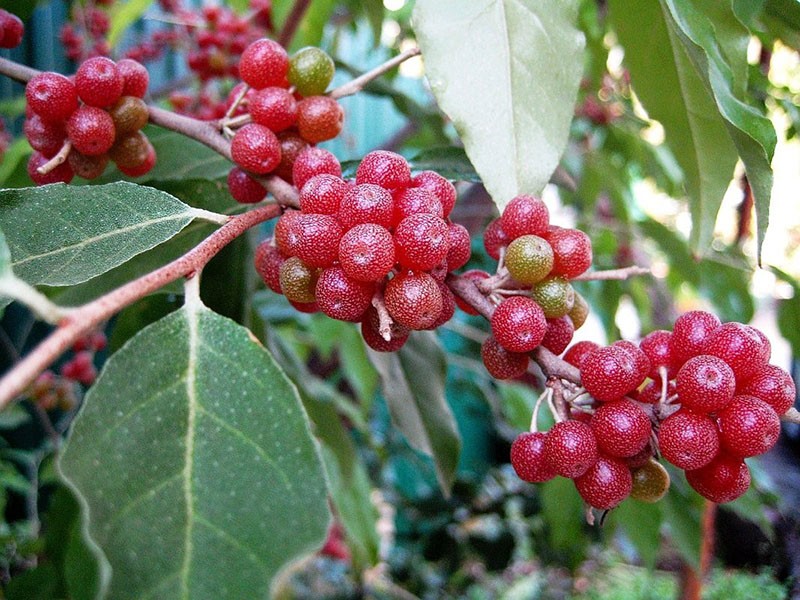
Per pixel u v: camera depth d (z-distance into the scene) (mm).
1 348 323
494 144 108
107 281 135
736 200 275
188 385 81
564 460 83
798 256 271
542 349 95
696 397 82
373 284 90
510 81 109
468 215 288
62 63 354
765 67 227
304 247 88
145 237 98
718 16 122
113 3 286
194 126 119
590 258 98
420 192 92
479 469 511
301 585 442
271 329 202
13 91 358
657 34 134
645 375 88
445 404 188
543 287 96
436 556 447
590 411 92
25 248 97
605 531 260
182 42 291
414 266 87
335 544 352
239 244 152
